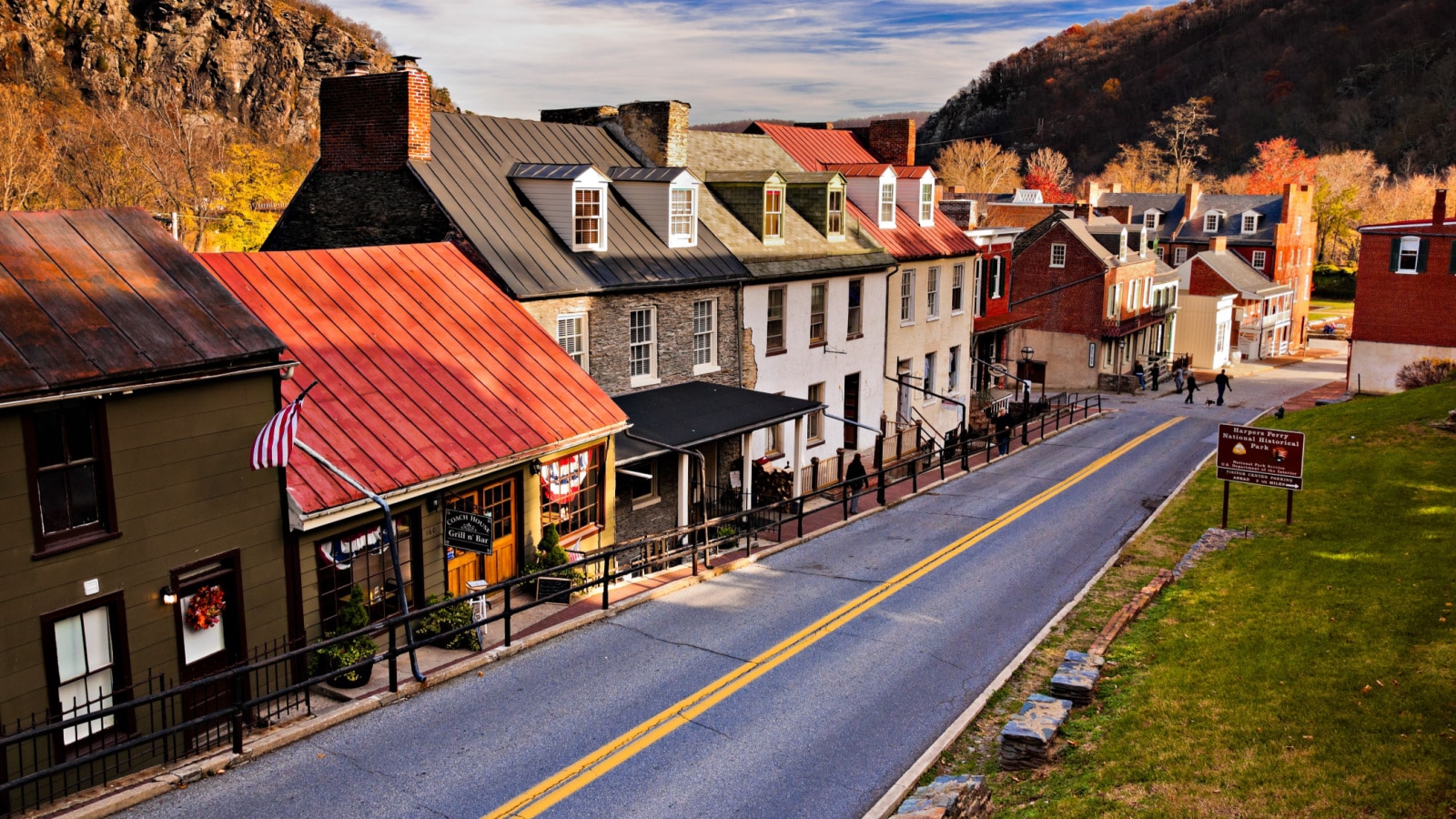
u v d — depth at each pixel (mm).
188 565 12664
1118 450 36219
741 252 27781
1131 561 20047
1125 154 136750
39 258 12734
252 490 13445
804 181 31594
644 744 12156
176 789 10836
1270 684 12289
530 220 23531
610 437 20719
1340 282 105062
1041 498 27438
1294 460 20391
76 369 11336
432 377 18281
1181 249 83250
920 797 10195
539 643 15680
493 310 20875
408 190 22734
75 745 11531
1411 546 17344
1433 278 44438
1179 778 10320
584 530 20453
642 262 24734
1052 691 13258
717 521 20016
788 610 17500
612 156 28484
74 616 11562
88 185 59312
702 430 22578
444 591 16750
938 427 39281
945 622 16812
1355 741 10477
